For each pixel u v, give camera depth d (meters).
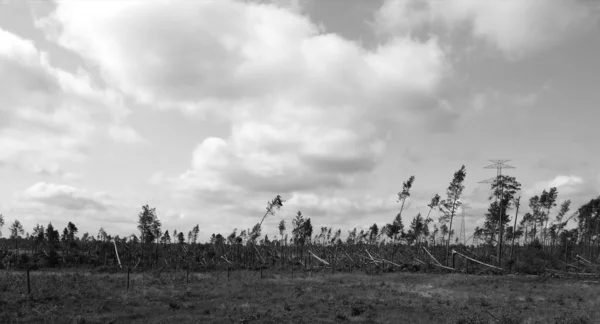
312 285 41.50
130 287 37.03
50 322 20.69
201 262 90.00
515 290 37.09
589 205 88.19
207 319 22.12
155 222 92.06
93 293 30.73
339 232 124.69
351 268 73.62
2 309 23.44
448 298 31.98
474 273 59.47
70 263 77.69
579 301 29.30
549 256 73.06
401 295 33.53
